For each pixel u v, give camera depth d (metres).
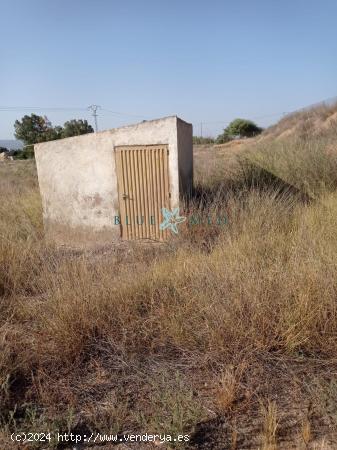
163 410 2.51
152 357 3.15
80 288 3.69
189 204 6.48
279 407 2.57
